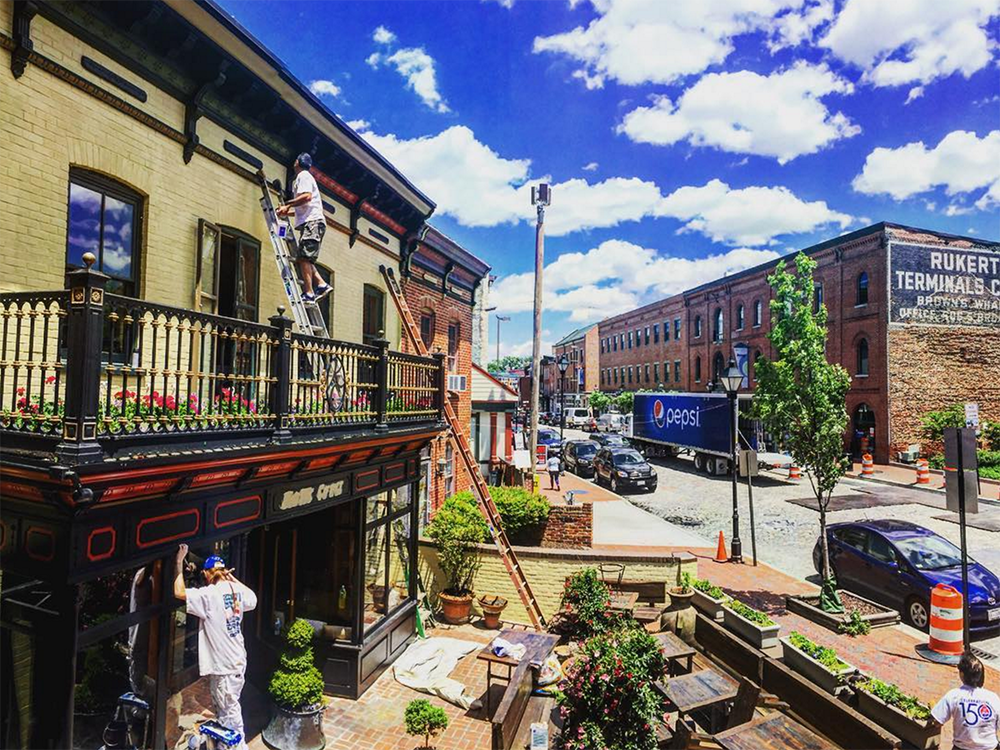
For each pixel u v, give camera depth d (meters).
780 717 6.07
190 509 5.34
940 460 27.53
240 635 5.73
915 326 29.70
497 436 21.52
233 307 7.83
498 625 10.48
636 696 5.91
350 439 6.96
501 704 6.51
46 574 4.41
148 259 6.52
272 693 6.62
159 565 5.25
